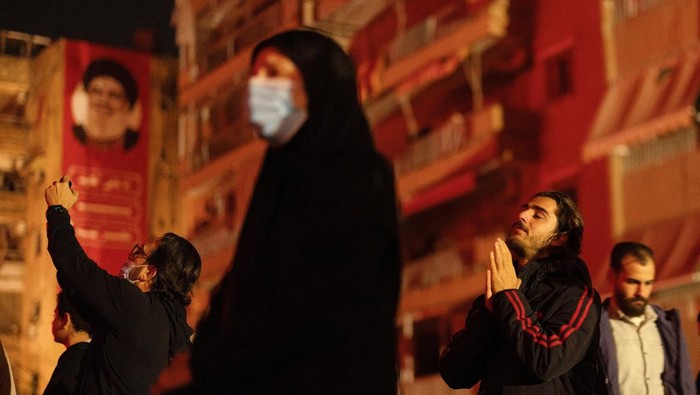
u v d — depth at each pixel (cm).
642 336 491
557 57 1453
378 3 1897
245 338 206
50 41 2203
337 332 204
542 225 357
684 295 1136
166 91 2230
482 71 1628
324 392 210
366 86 1939
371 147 223
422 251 1792
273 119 223
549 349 324
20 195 2130
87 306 361
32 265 2105
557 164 1433
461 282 1650
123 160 2127
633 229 1269
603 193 1323
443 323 1712
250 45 2158
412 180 1753
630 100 1277
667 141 1226
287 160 224
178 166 2203
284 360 207
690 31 1193
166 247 379
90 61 2136
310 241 211
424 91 1802
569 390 338
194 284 385
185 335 372
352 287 204
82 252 352
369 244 207
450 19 1725
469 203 1672
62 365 396
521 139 1482
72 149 2080
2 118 2142
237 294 221
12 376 432
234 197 2238
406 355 1748
